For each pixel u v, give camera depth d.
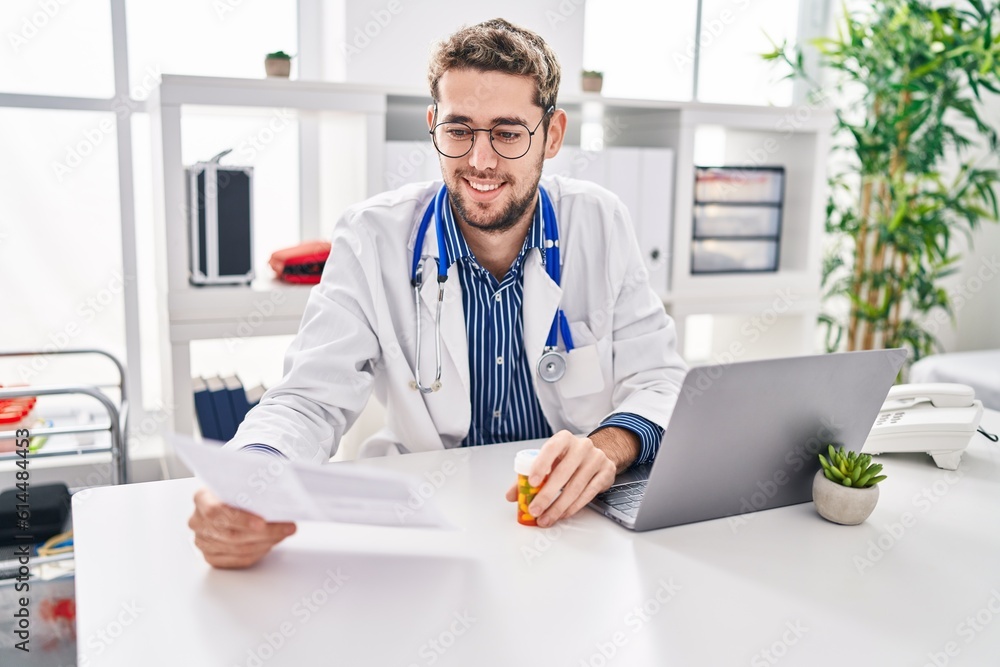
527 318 1.48
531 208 1.42
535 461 1.04
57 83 2.37
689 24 3.14
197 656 0.77
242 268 2.19
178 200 2.04
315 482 0.89
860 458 1.10
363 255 1.43
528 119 1.31
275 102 2.08
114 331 2.55
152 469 2.46
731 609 0.87
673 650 0.79
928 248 3.13
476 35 1.30
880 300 3.39
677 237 2.64
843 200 3.50
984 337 3.64
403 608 0.86
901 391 1.39
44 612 1.72
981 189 3.12
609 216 1.57
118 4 2.36
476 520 1.08
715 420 1.01
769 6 3.33
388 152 2.22
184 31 2.50
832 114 2.79
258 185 2.65
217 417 2.12
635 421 1.29
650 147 2.76
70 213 2.44
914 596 0.91
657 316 1.58
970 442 1.46
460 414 1.48
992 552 1.02
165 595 0.87
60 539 1.81
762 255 2.83
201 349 2.66
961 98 3.20
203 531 0.91
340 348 1.36
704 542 1.04
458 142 1.30
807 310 2.89
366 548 0.99
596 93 2.50
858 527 1.09
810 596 0.91
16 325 2.44
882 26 3.01
